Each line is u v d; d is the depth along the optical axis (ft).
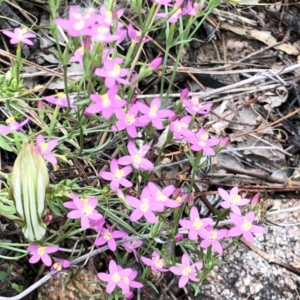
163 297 0.57
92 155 0.53
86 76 0.41
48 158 0.45
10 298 0.48
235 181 0.64
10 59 0.63
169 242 0.54
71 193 0.46
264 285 0.57
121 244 0.51
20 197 0.43
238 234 0.47
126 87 0.53
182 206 0.49
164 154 0.58
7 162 0.61
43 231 0.46
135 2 0.46
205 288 0.57
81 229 0.46
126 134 0.53
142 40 0.46
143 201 0.45
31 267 0.57
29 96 0.58
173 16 0.48
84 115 0.45
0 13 0.66
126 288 0.47
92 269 0.56
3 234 0.55
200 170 0.63
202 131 0.49
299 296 0.56
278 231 0.59
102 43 0.40
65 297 0.54
